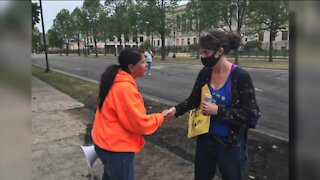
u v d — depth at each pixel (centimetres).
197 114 261
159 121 259
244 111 232
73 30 7594
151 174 402
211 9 2867
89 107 864
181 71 2130
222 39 233
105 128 255
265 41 4922
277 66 2477
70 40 8644
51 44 8531
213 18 2883
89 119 719
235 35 243
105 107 254
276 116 730
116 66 260
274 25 2922
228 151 247
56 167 430
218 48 234
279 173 396
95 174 407
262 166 417
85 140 553
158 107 827
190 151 480
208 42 233
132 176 267
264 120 689
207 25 2991
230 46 242
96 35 6438
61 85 1377
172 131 578
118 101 246
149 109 802
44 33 2203
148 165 430
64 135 585
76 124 668
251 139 525
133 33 5134
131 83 250
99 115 264
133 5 4966
